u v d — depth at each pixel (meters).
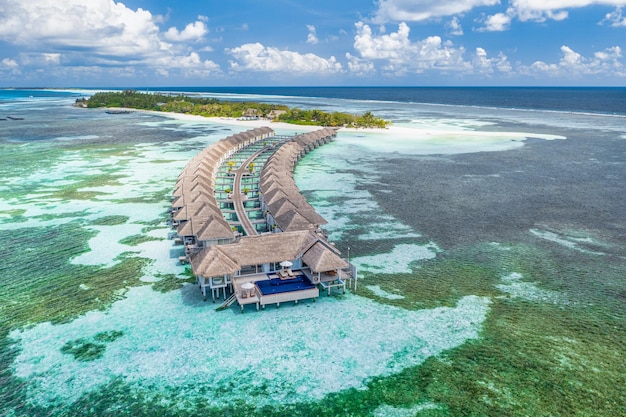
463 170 61.03
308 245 28.39
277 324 23.88
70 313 24.75
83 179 55.09
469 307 25.50
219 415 17.64
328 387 19.12
